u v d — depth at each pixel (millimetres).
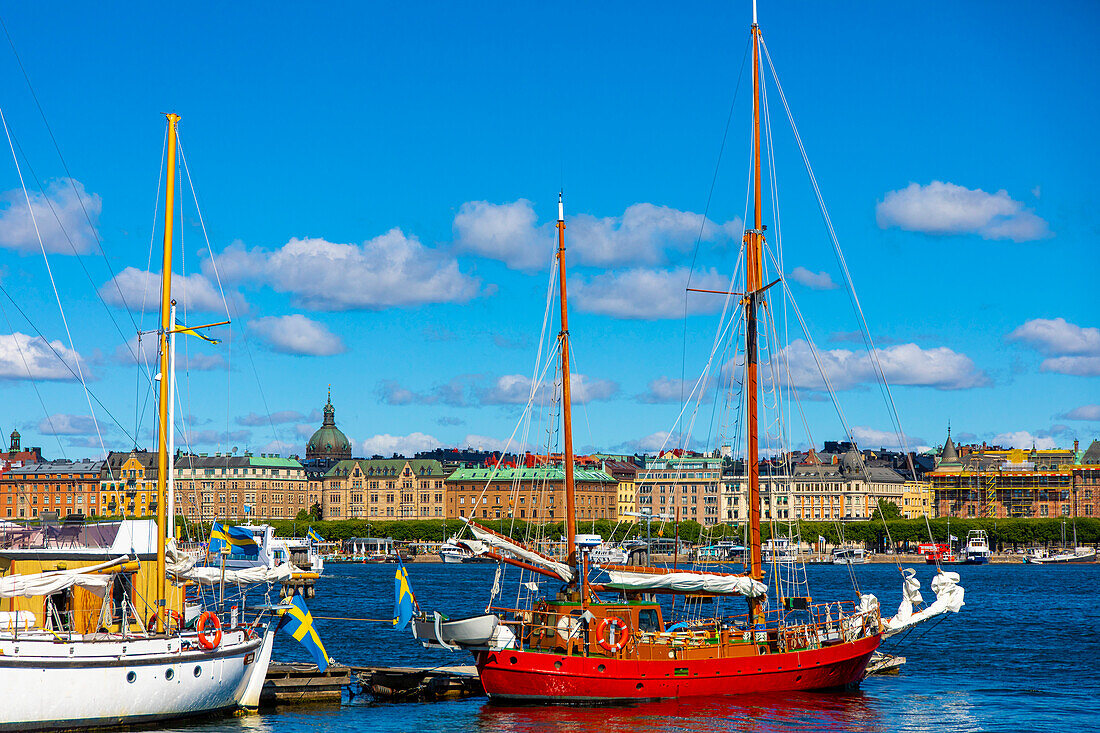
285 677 70125
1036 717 67312
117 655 55312
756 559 75062
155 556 63156
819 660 71438
